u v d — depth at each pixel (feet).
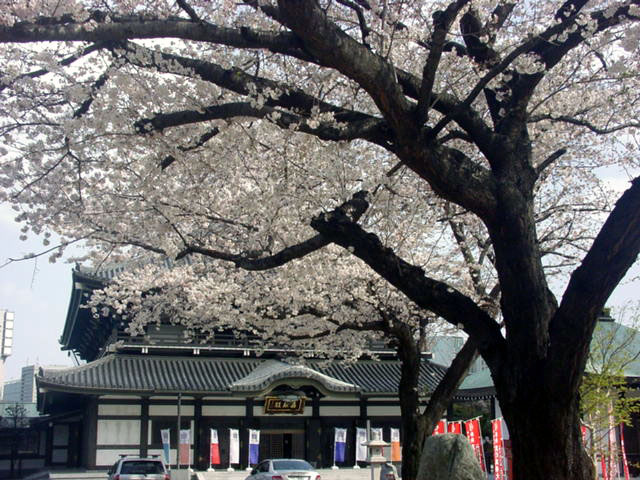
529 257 25.04
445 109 29.37
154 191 32.50
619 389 77.56
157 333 104.78
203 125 33.50
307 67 35.68
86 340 132.87
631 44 26.53
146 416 97.40
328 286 48.29
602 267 22.20
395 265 27.12
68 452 120.88
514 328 24.49
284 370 96.27
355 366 112.27
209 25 24.38
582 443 23.32
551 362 22.91
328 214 28.63
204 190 36.55
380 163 41.50
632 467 97.55
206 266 59.82
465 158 26.35
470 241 55.83
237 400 101.55
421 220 46.47
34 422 126.62
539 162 46.88
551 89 39.70
